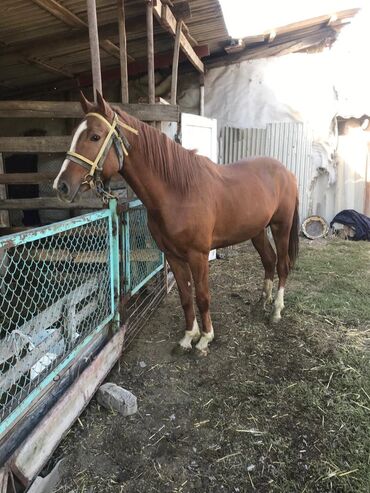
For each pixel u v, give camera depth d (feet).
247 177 8.66
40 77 18.65
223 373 7.43
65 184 5.75
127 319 8.18
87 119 5.96
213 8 13.26
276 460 5.36
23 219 18.30
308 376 7.27
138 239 9.29
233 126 20.79
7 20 11.60
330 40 19.54
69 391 5.50
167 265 11.66
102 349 6.75
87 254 6.64
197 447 5.62
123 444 5.64
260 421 6.11
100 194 6.54
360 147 20.30
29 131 20.43
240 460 5.37
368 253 16.38
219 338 8.76
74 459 5.32
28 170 19.45
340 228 19.89
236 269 14.33
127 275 8.14
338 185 20.93
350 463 5.26
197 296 7.86
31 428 4.99
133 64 18.57
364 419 6.08
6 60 15.15
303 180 20.56
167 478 5.08
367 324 9.45
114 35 12.82
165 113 9.73
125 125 6.32
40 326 5.37
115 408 6.29
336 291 11.64
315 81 19.69
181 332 9.12
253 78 20.24
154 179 6.73
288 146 20.38
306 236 19.79
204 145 14.19
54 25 12.37
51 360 5.45
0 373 4.58
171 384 7.11
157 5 10.50
